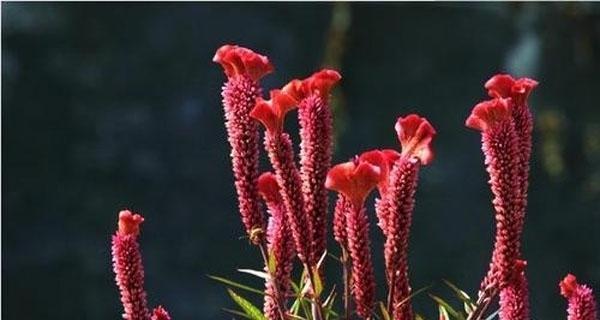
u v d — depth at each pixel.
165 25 20.58
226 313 18.67
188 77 20.36
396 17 17.98
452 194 18.16
